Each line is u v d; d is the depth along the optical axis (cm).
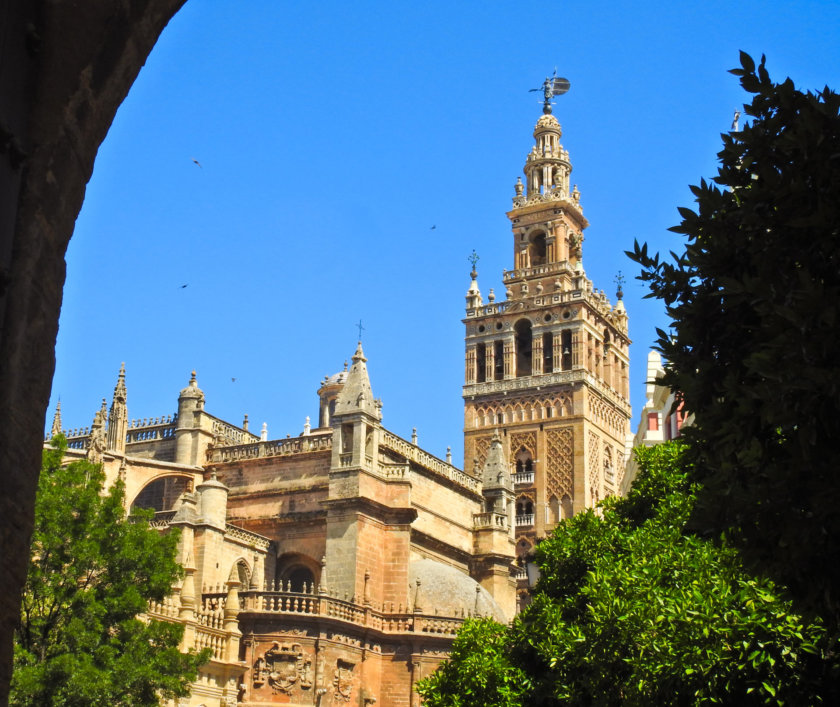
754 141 1485
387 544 7344
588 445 11800
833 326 1212
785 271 1405
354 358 7581
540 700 3666
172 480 8200
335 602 6750
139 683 3603
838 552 1327
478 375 12481
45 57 1065
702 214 1559
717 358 1590
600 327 12556
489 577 8356
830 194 1356
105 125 1148
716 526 1441
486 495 8769
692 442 1572
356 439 7319
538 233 13025
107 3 1090
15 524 987
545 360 12256
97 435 6656
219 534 6650
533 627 3691
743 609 2372
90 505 3634
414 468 7912
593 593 3086
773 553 1386
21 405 1003
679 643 2448
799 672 2236
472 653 4084
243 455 7944
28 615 3466
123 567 3703
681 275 1631
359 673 6806
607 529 3822
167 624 3866
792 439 1319
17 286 1016
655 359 6812
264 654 6450
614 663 2877
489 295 12606
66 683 3262
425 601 7225
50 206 1062
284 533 7594
